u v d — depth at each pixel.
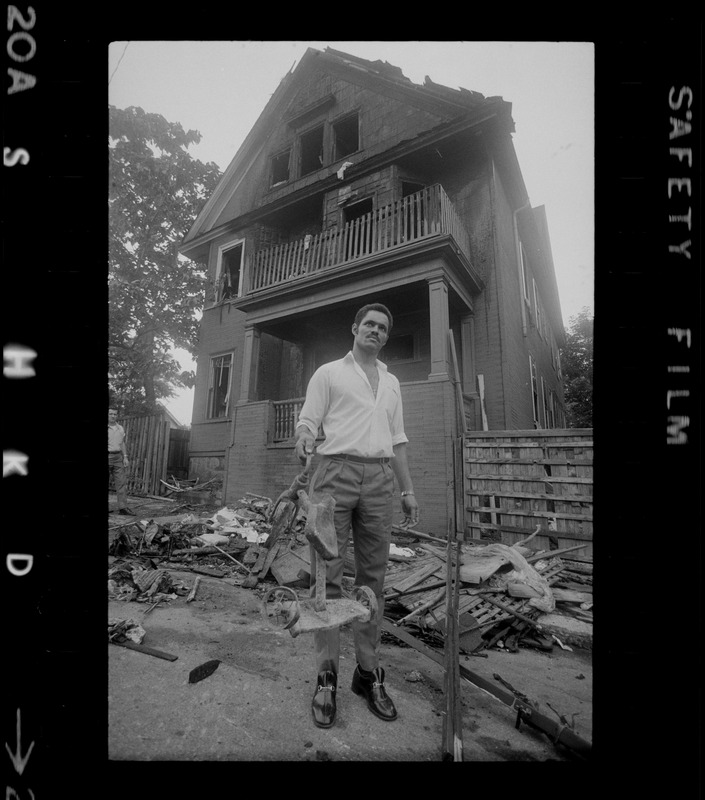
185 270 10.41
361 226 7.31
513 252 8.78
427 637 2.59
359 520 1.84
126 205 9.08
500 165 8.08
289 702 1.78
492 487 5.06
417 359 7.77
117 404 9.73
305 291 7.55
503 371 7.06
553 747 1.56
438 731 1.63
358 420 1.81
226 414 9.88
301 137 10.01
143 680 1.90
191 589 3.29
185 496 8.91
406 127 8.27
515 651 2.50
